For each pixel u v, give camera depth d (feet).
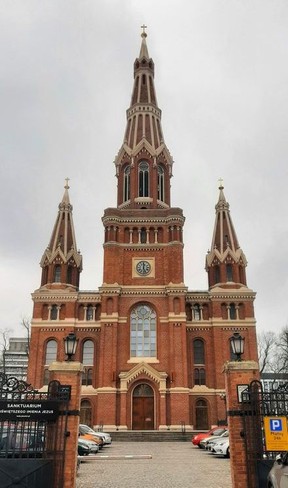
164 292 192.24
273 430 51.21
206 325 193.36
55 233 212.23
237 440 53.01
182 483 62.64
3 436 50.72
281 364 276.00
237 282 200.23
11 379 51.98
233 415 53.98
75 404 54.34
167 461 93.25
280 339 272.72
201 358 190.80
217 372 184.34
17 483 47.52
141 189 221.25
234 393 54.95
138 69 255.91
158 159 226.79
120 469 79.66
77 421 53.83
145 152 226.38
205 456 104.58
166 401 176.55
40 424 50.70
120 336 187.01
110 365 180.34
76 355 187.62
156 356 185.26
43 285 203.21
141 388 179.42
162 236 202.08
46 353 189.78
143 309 192.13
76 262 209.15
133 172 222.07
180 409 174.29
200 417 180.86
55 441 50.21
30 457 49.96
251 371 55.67
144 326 189.98
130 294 192.34
